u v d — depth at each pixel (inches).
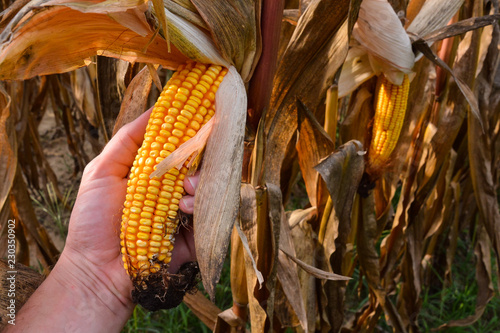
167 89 15.6
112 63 24.4
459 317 41.4
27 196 36.9
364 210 29.6
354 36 24.5
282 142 21.2
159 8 13.6
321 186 25.7
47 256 38.5
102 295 17.5
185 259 18.4
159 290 15.8
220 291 41.6
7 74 15.4
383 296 31.1
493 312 42.6
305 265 20.8
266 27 16.7
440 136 33.6
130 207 15.2
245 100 15.7
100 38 16.3
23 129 38.7
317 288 28.6
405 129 30.6
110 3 14.0
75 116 62.4
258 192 19.1
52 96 50.3
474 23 24.9
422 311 42.9
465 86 25.7
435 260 46.2
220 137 15.3
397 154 30.9
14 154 30.0
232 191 15.2
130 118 20.9
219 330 25.6
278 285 26.6
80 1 13.9
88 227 17.6
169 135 15.1
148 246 15.2
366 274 31.3
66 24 15.3
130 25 14.7
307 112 20.5
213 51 15.6
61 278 17.2
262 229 20.0
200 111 15.5
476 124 34.8
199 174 15.7
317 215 26.8
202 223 15.2
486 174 35.5
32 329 16.0
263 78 17.1
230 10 15.5
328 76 20.0
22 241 38.1
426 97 30.4
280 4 16.6
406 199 34.9
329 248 26.5
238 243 22.5
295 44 19.9
